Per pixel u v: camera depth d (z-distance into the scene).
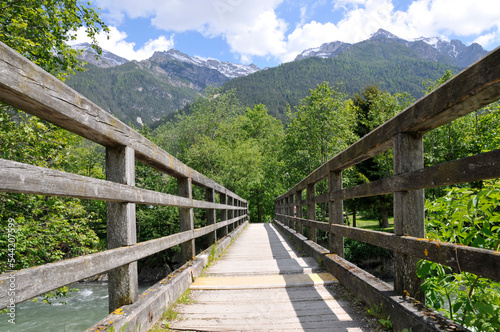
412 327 1.91
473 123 16.30
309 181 5.98
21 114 7.44
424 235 2.28
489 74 1.41
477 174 1.46
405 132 2.25
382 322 2.23
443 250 1.75
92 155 19.39
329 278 3.74
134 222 2.42
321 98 24.52
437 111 1.81
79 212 9.10
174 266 24.61
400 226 2.30
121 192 2.13
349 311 2.71
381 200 23.00
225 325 2.50
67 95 1.65
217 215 23.30
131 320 2.02
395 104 22.42
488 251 1.42
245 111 48.03
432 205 2.36
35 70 1.43
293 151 26.50
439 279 2.09
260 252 6.55
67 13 8.04
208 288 3.56
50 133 7.83
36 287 1.31
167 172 3.63
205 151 30.45
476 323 1.71
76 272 1.58
